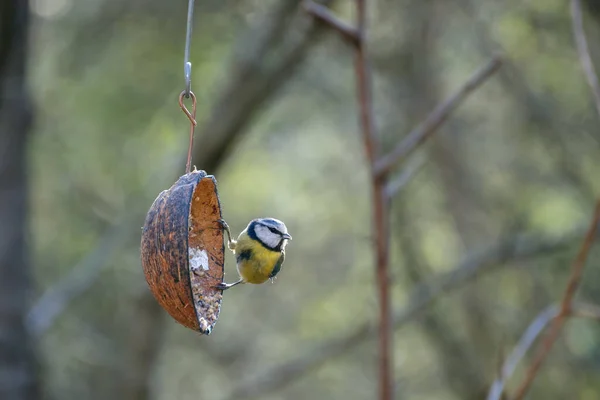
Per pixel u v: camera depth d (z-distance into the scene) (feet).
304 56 36.40
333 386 76.18
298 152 59.82
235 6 44.68
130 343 41.75
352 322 64.54
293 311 71.97
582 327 46.57
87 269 47.34
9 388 35.53
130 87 47.62
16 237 36.50
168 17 46.16
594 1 41.42
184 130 45.39
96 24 48.62
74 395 57.26
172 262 15.78
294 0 35.40
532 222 48.55
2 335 35.78
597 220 21.97
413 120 54.60
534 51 48.24
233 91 36.68
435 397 72.74
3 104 35.73
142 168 52.70
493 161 55.93
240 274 20.98
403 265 60.80
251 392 49.78
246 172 58.49
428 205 63.26
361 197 64.54
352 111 55.98
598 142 47.98
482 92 54.60
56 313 44.27
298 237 68.23
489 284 56.65
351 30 23.56
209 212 17.84
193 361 71.10
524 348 23.34
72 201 57.82
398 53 52.60
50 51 50.26
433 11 50.78
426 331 61.77
